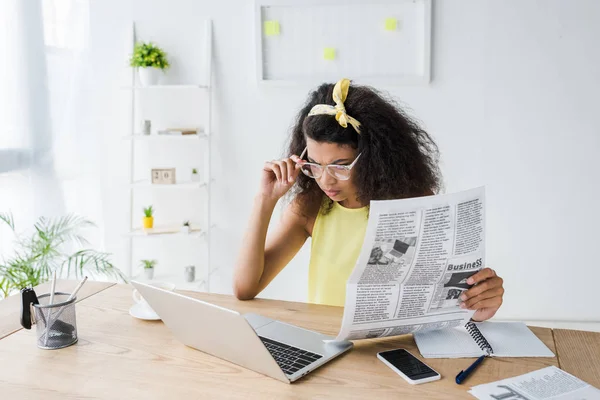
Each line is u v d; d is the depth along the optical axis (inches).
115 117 123.1
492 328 50.4
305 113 62.1
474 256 44.7
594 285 111.5
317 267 66.3
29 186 124.8
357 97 58.4
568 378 40.6
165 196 124.0
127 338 49.2
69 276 126.6
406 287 44.4
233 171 120.4
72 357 45.4
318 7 110.8
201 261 124.6
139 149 123.1
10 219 123.5
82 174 125.8
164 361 44.6
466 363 43.7
